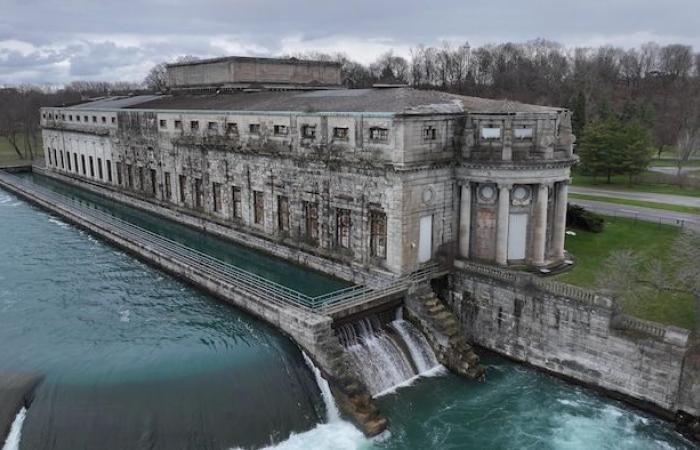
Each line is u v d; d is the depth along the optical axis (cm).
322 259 5472
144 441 3316
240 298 4831
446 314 4631
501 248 4875
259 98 7019
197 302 5125
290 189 5750
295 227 5797
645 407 3953
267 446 3519
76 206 8431
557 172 4819
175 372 3722
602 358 4122
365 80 18850
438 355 4547
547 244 5097
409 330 4641
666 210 6962
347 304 4350
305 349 4103
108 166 9594
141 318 4762
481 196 4938
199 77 8906
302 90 7731
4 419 3425
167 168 7831
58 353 4056
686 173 9312
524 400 4103
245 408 3581
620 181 9062
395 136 4575
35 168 12794
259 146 6041
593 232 6134
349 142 5006
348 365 3941
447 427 3797
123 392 3531
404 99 5003
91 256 6600
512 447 3612
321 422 3766
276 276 5366
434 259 5028
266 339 4228
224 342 4206
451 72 18925
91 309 4988
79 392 3528
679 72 18450
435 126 4772
